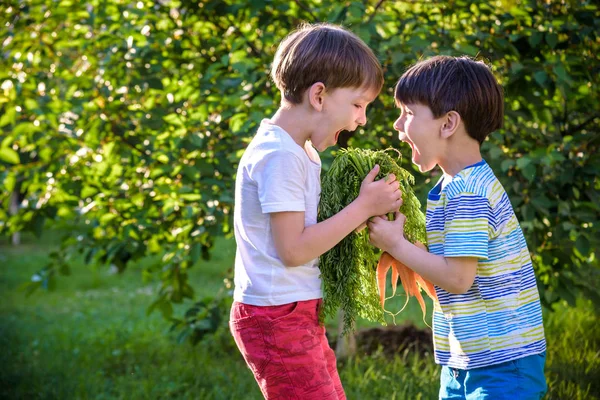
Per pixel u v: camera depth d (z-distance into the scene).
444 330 2.07
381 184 2.02
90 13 4.09
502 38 3.58
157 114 3.75
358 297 2.12
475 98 2.00
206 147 3.93
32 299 7.77
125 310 6.92
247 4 3.72
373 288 2.16
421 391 3.77
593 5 3.58
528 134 3.77
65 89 4.34
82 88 4.11
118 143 4.00
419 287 2.25
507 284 2.00
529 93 3.58
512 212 2.06
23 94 3.96
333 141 2.04
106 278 9.05
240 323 2.05
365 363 4.31
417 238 2.14
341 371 4.19
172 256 4.25
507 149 3.74
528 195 3.52
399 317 5.57
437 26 3.75
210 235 4.02
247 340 2.04
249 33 3.95
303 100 1.99
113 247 4.20
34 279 4.43
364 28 3.31
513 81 3.57
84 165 4.12
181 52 4.06
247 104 3.92
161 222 4.17
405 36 3.72
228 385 4.12
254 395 3.93
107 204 4.07
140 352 5.04
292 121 2.01
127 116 4.00
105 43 4.10
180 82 4.14
